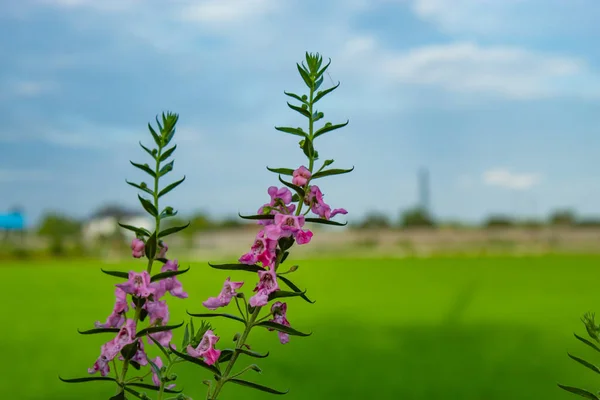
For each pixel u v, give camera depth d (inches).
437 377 296.0
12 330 430.9
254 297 81.7
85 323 464.4
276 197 87.0
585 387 277.4
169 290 88.2
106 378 84.2
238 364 308.7
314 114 85.3
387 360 332.8
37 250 1417.3
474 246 1633.9
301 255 1560.0
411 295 657.6
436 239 1662.2
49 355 340.8
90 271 919.0
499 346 379.2
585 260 1187.9
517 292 681.0
